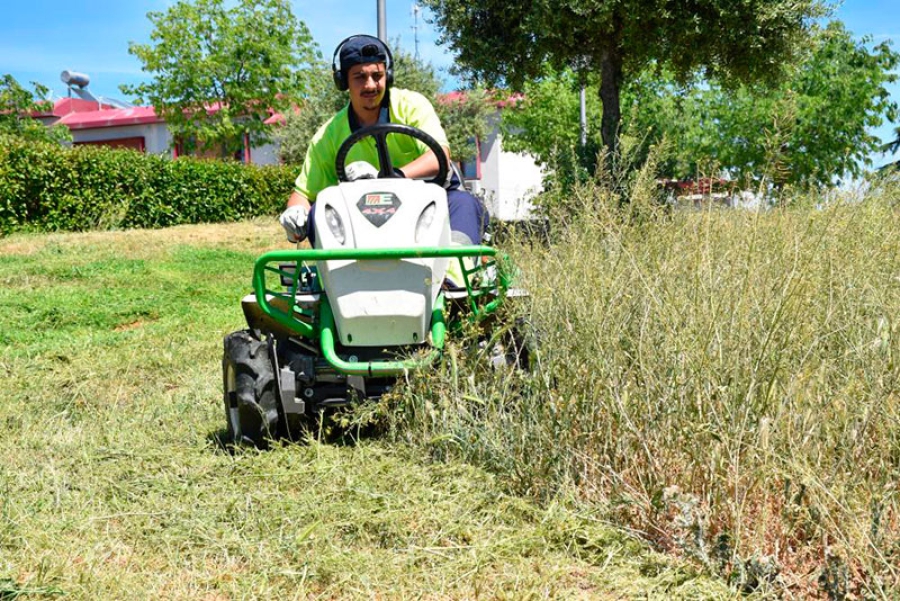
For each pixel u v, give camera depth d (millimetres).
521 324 4141
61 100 41344
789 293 3195
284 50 30812
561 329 3611
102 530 3277
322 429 4281
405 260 3961
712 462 3002
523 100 27172
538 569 2852
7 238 16047
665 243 3814
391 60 4777
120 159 18453
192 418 4945
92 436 4555
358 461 3852
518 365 4074
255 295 4035
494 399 3881
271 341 4223
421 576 2832
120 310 9000
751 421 3057
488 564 2883
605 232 3930
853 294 3555
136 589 2777
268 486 3654
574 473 3441
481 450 3691
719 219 3982
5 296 9727
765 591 2652
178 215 19531
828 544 2855
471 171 32438
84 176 17828
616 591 2701
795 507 2814
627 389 3383
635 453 3303
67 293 10062
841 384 3299
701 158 4883
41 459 4188
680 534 3008
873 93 23234
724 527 2984
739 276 3469
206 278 11656
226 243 15953
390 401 4062
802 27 14625
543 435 3467
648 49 14305
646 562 2865
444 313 4148
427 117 4781
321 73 30453
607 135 14672
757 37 14023
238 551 3076
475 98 28844
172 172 19406
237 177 20719
